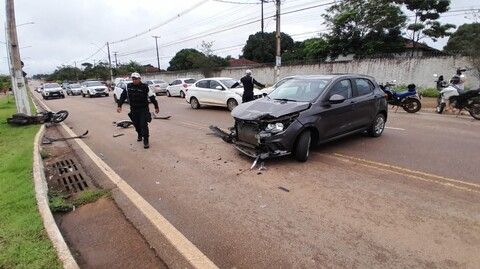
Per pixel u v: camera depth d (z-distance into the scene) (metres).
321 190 5.09
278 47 22.88
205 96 16.28
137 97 8.08
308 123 6.37
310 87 7.25
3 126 12.62
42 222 4.10
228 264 3.33
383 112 8.65
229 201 4.80
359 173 5.82
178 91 26.75
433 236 3.71
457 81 12.87
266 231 3.92
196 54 42.53
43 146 9.05
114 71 74.25
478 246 3.50
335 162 6.49
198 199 4.91
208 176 5.89
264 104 6.85
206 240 3.78
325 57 35.31
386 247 3.52
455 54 20.77
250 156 6.52
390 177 5.59
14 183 5.58
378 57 24.17
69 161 7.39
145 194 5.18
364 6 31.69
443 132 9.22
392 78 23.61
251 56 58.03
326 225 4.01
